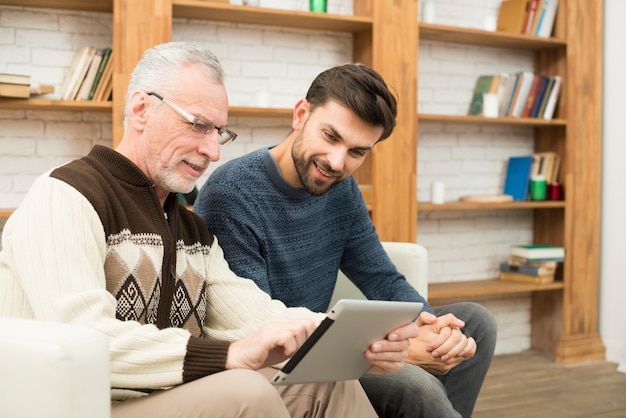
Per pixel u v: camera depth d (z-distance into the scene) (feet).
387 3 12.85
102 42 11.90
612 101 14.79
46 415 3.50
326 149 5.82
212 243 5.70
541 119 14.32
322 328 4.15
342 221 6.89
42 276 4.27
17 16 11.43
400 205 13.02
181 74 4.90
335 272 6.94
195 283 5.29
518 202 14.20
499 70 15.19
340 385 4.98
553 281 14.71
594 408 11.43
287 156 6.23
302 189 6.32
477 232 15.20
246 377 4.09
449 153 14.80
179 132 4.89
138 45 10.96
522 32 14.40
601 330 14.99
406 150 13.03
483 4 14.88
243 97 12.96
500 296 15.31
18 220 4.48
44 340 3.52
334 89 5.77
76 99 10.98
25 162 11.60
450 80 14.67
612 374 13.55
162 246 4.97
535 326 15.43
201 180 12.57
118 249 4.72
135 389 4.53
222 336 5.40
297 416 4.99
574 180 14.64
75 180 4.60
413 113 13.07
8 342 3.59
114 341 4.17
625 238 14.52
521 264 14.67
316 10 12.60
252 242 6.11
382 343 4.81
